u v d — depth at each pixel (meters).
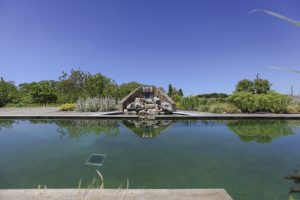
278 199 2.68
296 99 16.88
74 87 26.72
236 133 7.10
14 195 2.28
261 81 34.47
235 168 3.81
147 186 3.11
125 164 4.02
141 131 7.44
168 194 2.33
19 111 15.79
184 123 9.48
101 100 16.39
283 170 3.70
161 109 13.05
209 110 15.24
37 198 2.00
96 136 6.56
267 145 5.45
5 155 4.56
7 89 26.97
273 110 14.48
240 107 14.85
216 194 2.33
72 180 3.30
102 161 4.21
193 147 5.23
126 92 22.23
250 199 2.70
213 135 6.74
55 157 4.44
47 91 27.03
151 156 4.52
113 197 2.19
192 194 2.33
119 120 10.32
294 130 7.72
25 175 3.49
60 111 15.87
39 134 6.89
